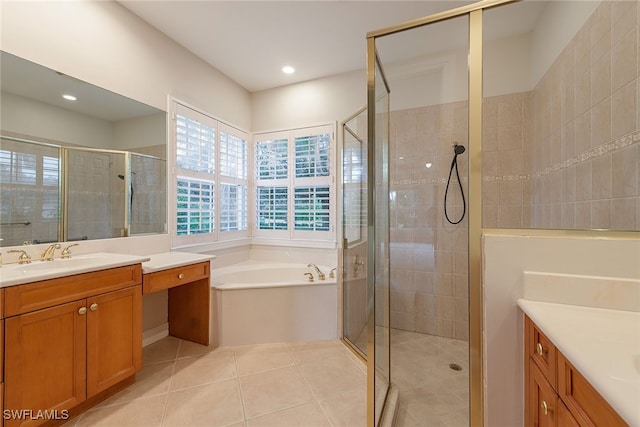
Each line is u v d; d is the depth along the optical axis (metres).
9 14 1.53
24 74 1.59
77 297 1.40
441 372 1.84
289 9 2.07
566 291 1.07
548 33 1.75
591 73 1.42
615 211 1.25
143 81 2.23
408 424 1.42
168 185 2.44
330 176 3.06
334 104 3.07
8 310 1.15
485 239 1.16
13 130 1.56
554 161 1.69
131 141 2.15
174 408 1.52
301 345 2.30
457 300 2.26
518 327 1.12
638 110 1.14
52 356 1.30
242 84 3.28
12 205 1.56
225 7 2.06
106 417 1.44
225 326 2.25
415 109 2.32
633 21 1.17
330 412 1.50
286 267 3.02
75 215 1.84
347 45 2.53
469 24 1.36
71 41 1.79
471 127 1.34
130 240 2.15
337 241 3.03
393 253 2.42
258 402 1.58
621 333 0.83
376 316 1.57
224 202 3.07
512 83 1.91
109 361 1.55
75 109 1.83
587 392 0.68
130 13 2.13
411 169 2.36
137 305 1.70
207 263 2.25
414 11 2.08
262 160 3.41
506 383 1.14
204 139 2.81
